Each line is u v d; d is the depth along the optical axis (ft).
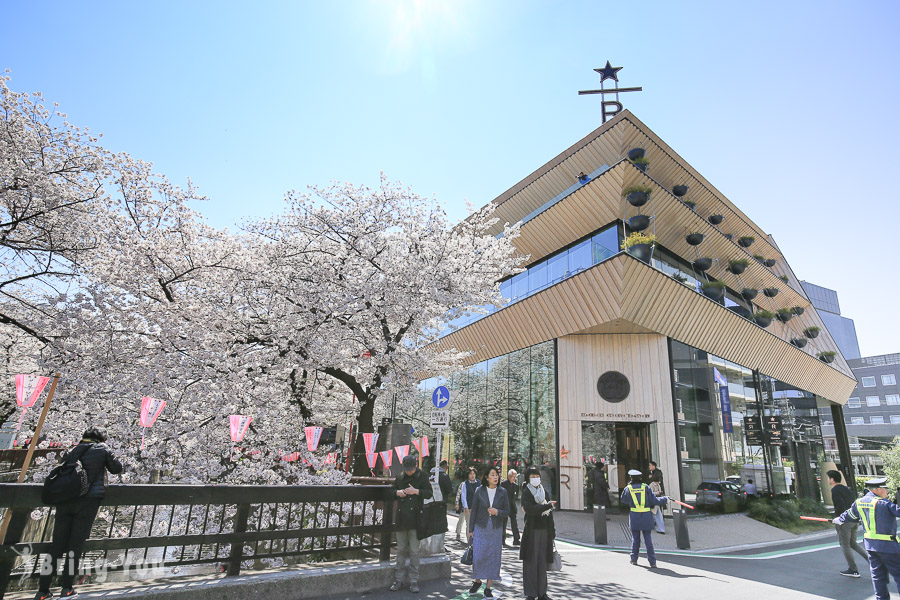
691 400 54.54
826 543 42.75
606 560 29.27
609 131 55.67
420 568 20.48
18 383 17.13
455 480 66.54
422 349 40.68
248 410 29.55
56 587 15.02
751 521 51.85
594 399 53.01
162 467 27.71
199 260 32.94
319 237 39.34
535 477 19.56
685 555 32.73
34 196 28.89
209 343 30.76
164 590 14.56
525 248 65.87
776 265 90.53
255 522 26.53
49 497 13.70
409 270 36.88
